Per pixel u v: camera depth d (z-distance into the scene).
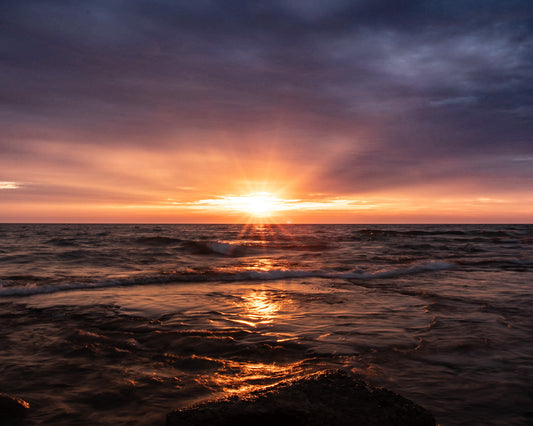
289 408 2.35
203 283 8.78
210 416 2.27
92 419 2.53
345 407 2.38
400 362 3.70
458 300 6.88
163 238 24.64
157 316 5.62
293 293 7.56
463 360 3.76
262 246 22.77
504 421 2.52
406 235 38.50
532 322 5.30
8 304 6.35
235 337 4.56
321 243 26.19
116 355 3.88
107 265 12.98
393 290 7.95
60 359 3.74
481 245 24.14
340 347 4.17
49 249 18.33
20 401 2.69
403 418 2.29
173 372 3.43
